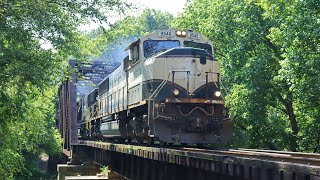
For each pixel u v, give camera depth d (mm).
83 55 18703
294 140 26203
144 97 16984
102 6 17406
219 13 28078
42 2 16359
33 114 21922
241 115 25734
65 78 18484
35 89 18297
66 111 39125
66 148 39250
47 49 16750
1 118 16719
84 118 40094
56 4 17062
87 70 41094
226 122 15500
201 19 32031
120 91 22094
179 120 15031
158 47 17578
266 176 7922
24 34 15867
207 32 29125
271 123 27219
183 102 15180
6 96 16125
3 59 14930
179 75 15789
